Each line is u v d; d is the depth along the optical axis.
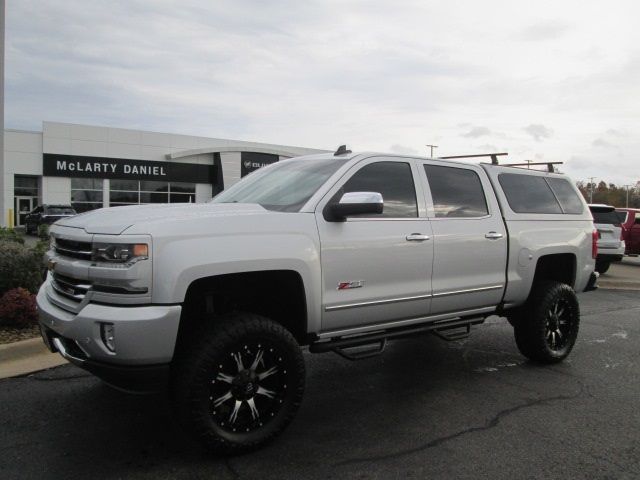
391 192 4.54
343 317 4.11
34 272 6.78
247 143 41.75
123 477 3.25
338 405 4.56
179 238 3.31
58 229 3.87
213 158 40.12
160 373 3.25
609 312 9.28
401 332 4.62
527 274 5.48
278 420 3.67
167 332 3.21
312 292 3.87
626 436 3.99
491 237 5.14
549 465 3.52
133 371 3.20
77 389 4.71
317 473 3.35
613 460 3.60
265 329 3.57
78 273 3.40
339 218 4.05
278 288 3.97
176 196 39.00
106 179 36.12
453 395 4.84
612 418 4.34
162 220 3.36
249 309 4.11
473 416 4.34
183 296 3.27
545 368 5.73
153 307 3.21
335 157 4.59
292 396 3.72
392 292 4.36
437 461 3.54
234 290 3.85
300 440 3.83
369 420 4.23
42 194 34.12
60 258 3.70
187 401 3.32
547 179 6.09
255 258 3.55
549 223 5.81
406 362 5.90
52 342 3.74
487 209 5.28
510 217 5.41
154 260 3.21
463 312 5.07
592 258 6.32
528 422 4.23
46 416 4.14
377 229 4.27
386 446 3.76
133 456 3.52
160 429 3.93
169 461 3.46
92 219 3.62
